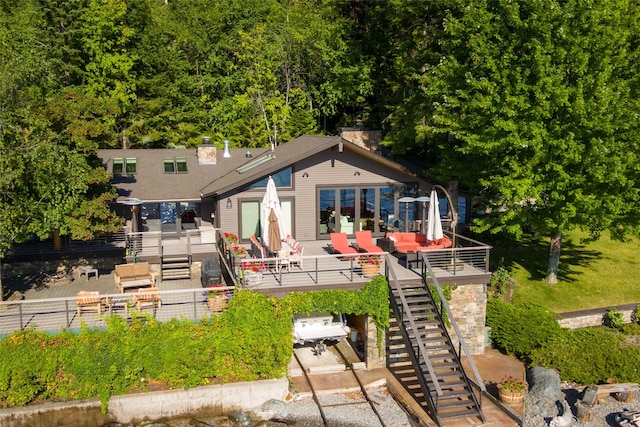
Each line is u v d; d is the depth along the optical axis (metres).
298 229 28.89
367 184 29.34
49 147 21.55
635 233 24.59
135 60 46.28
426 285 22.77
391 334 22.72
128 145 46.09
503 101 23.84
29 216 22.00
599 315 25.89
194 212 31.06
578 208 23.80
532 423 19.31
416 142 33.38
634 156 22.44
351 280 22.33
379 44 41.28
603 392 20.91
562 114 24.14
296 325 22.98
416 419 19.11
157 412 19.36
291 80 51.09
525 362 23.67
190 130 47.28
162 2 64.75
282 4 61.53
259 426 19.03
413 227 30.41
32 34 39.06
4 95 21.59
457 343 23.72
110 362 19.12
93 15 42.78
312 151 27.25
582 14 22.92
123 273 23.77
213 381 20.23
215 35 53.03
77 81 44.31
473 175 27.34
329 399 20.55
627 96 23.16
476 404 19.61
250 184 27.95
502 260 28.75
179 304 22.55
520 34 24.53
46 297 23.61
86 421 18.88
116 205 28.91
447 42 27.80
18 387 18.44
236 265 22.45
